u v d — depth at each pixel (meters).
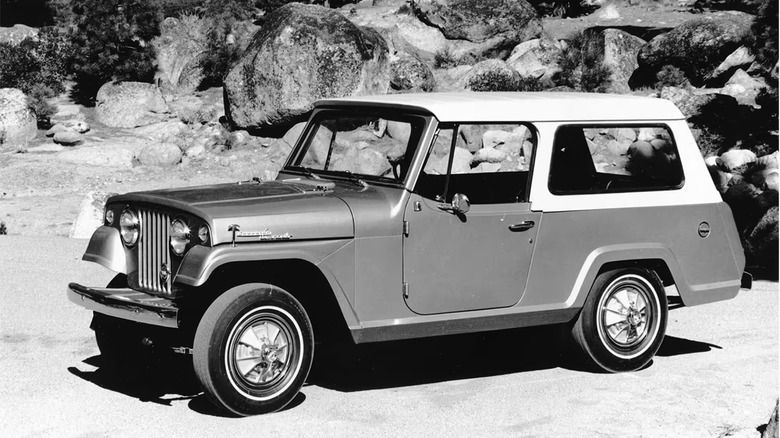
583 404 6.86
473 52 26.30
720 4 32.16
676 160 7.84
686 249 7.76
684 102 22.06
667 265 7.67
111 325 7.33
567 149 7.43
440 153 7.04
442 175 6.97
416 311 6.84
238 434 6.12
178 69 27.84
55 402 6.77
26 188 19.30
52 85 27.36
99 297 6.61
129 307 6.39
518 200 7.27
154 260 6.73
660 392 7.16
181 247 6.43
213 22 28.72
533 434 6.24
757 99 21.72
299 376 6.55
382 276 6.70
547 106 7.37
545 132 7.30
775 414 5.66
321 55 21.73
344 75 21.81
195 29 29.08
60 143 22.81
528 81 24.50
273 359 6.43
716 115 21.78
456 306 6.97
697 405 6.86
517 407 6.79
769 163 17.20
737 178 16.69
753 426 6.43
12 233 15.58
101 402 6.78
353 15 28.73
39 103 24.69
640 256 7.55
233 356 6.30
